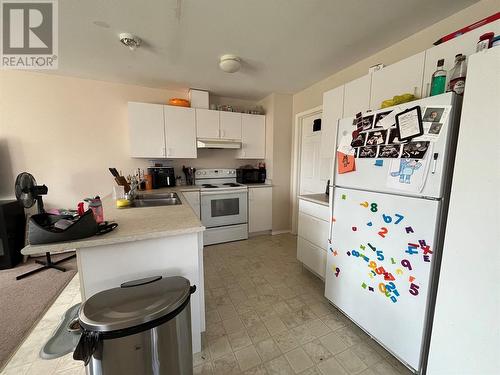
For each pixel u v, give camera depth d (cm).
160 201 219
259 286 210
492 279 83
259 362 130
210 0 141
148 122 288
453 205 94
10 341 143
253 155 355
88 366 81
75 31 174
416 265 113
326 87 274
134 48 190
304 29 173
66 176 277
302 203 229
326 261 187
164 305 88
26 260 260
